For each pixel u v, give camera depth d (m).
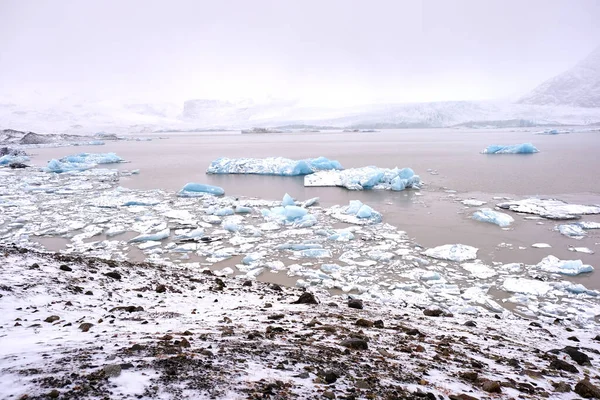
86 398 2.41
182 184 34.34
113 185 34.03
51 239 17.44
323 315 6.98
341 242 16.84
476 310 10.28
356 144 93.06
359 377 3.52
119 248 16.16
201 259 14.84
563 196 26.14
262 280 12.57
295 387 3.01
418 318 8.02
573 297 11.36
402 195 27.77
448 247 15.30
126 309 6.16
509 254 15.08
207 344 4.17
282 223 20.08
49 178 38.19
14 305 5.45
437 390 3.46
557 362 4.98
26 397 2.39
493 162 46.81
